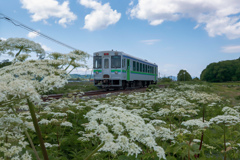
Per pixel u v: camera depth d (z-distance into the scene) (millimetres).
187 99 11500
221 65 110812
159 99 8984
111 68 19578
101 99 10648
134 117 2748
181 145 2953
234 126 4523
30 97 1520
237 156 3801
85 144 3750
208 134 4875
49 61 2236
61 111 5754
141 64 25906
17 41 2717
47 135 3863
